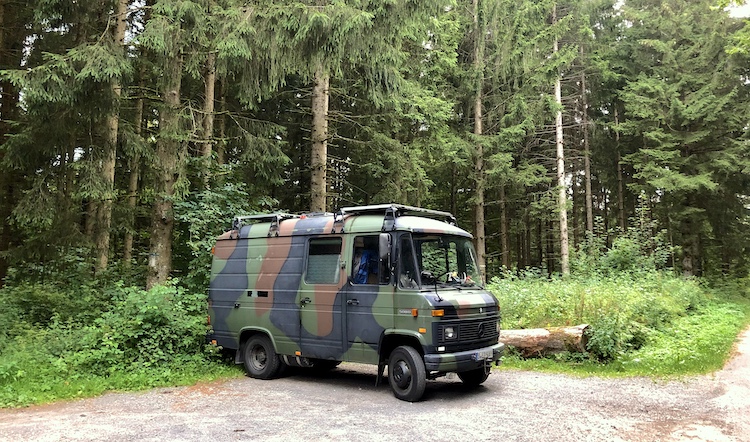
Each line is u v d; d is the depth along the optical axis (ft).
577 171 100.99
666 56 74.95
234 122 50.62
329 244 25.41
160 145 34.76
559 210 70.23
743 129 71.00
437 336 21.15
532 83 66.80
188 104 37.27
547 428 17.74
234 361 30.09
